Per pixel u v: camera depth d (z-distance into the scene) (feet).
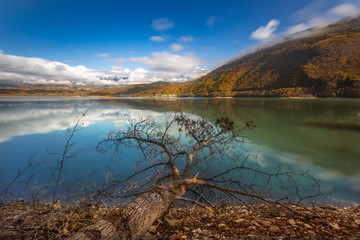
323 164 26.94
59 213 10.54
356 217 10.71
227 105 169.27
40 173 23.40
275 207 13.12
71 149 34.58
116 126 61.00
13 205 13.26
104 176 21.24
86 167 24.72
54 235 8.04
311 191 18.08
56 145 38.86
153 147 16.39
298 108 132.05
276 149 34.83
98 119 82.64
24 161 29.04
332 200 16.25
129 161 26.27
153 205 8.30
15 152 34.45
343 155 31.37
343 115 91.35
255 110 122.21
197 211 12.51
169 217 10.26
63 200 14.76
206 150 26.96
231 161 24.43
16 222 9.34
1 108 156.76
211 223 10.25
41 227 8.69
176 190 10.41
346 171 23.98
